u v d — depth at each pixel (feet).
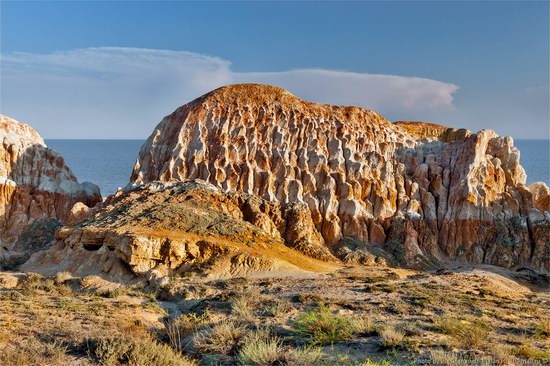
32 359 53.36
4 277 128.57
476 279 138.21
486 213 198.90
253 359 55.52
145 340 62.13
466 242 195.72
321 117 228.43
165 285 116.47
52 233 196.85
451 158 217.36
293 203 195.93
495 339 64.90
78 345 59.67
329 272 142.72
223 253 142.41
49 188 212.02
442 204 205.87
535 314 84.38
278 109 228.22
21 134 224.33
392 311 81.97
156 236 142.41
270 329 69.97
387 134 229.45
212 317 80.89
